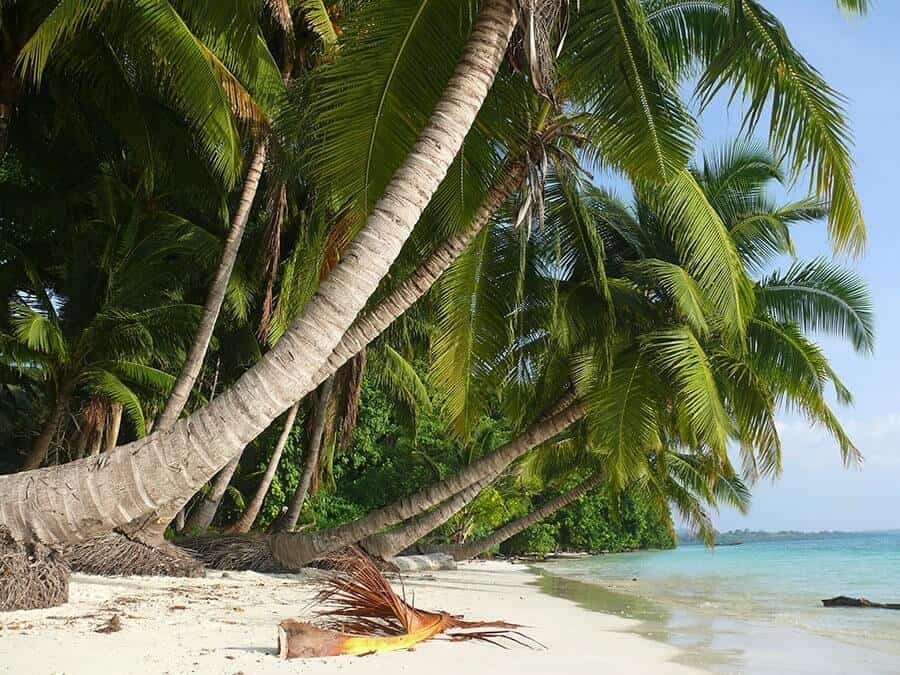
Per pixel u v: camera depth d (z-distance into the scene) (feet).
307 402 80.18
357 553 24.08
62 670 16.75
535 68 23.18
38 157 60.29
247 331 71.36
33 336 48.70
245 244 64.90
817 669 26.02
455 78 23.56
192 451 21.81
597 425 52.54
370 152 28.60
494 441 120.37
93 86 45.88
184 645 20.59
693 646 30.48
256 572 51.96
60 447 74.08
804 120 29.30
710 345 56.34
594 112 32.73
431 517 56.44
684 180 41.88
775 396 59.52
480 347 46.37
